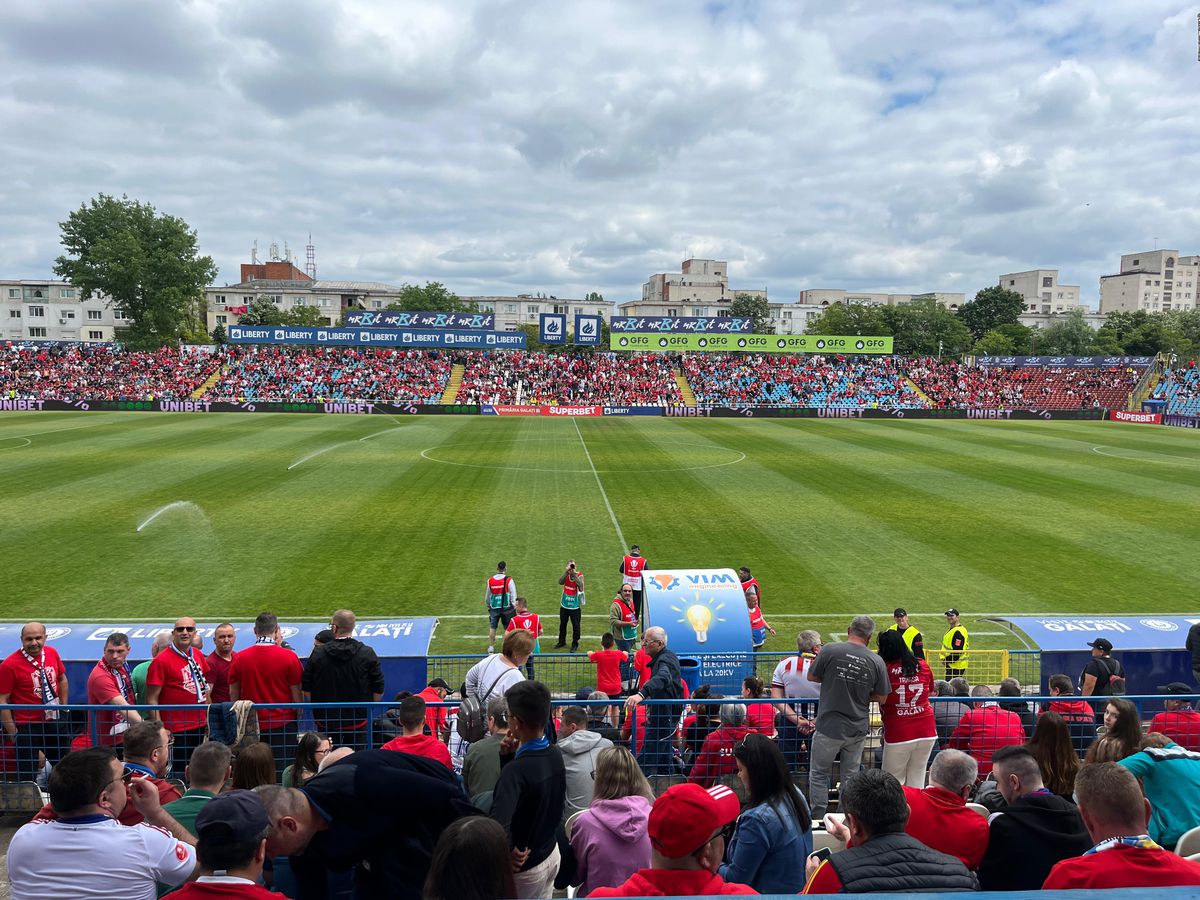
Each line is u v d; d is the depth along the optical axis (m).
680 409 77.81
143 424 58.44
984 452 47.81
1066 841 5.22
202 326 124.06
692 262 187.62
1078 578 21.88
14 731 8.92
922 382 87.19
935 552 24.38
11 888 4.62
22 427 55.19
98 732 8.98
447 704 9.35
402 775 4.40
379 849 4.39
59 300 137.12
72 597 19.52
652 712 9.70
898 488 34.97
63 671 10.03
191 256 94.62
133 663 12.28
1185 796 6.14
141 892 4.71
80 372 80.19
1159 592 20.69
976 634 18.08
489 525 27.31
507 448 48.25
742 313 152.00
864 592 20.73
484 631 18.06
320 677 9.54
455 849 3.42
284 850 4.22
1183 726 9.04
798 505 31.14
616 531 26.75
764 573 22.30
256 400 74.69
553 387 83.56
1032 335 136.12
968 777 5.54
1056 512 30.00
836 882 4.30
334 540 25.03
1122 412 74.69
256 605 19.20
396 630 14.06
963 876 4.35
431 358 89.81
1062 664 14.24
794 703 9.17
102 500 30.12
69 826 4.65
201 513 28.27
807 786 9.09
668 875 4.14
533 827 5.23
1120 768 4.33
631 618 16.83
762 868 5.14
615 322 85.38
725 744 8.19
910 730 8.55
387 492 32.75
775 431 60.88
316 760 6.91
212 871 3.78
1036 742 6.83
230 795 3.90
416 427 60.53
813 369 90.12
